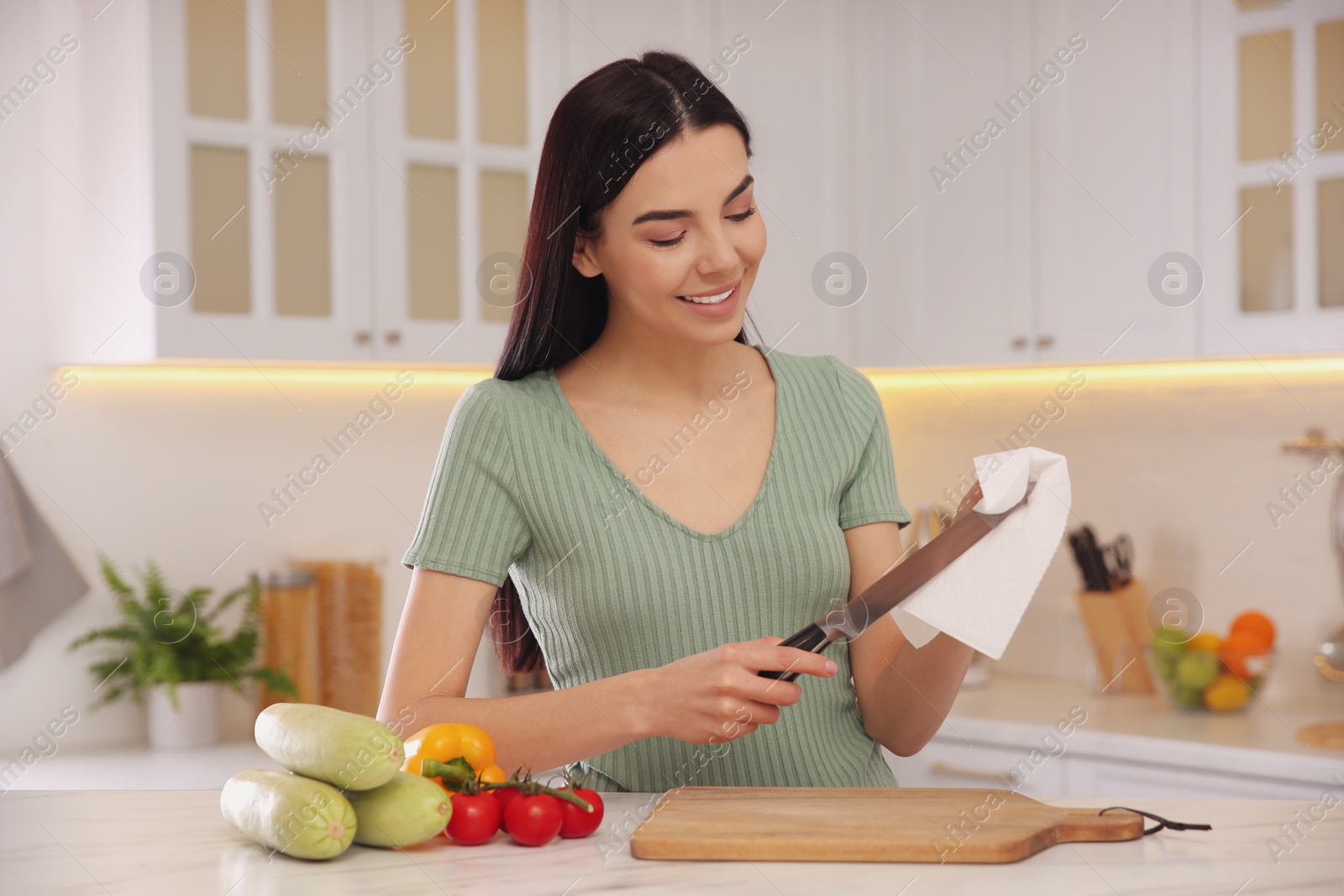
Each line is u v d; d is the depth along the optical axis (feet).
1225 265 7.22
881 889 2.43
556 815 2.81
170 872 2.59
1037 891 2.40
